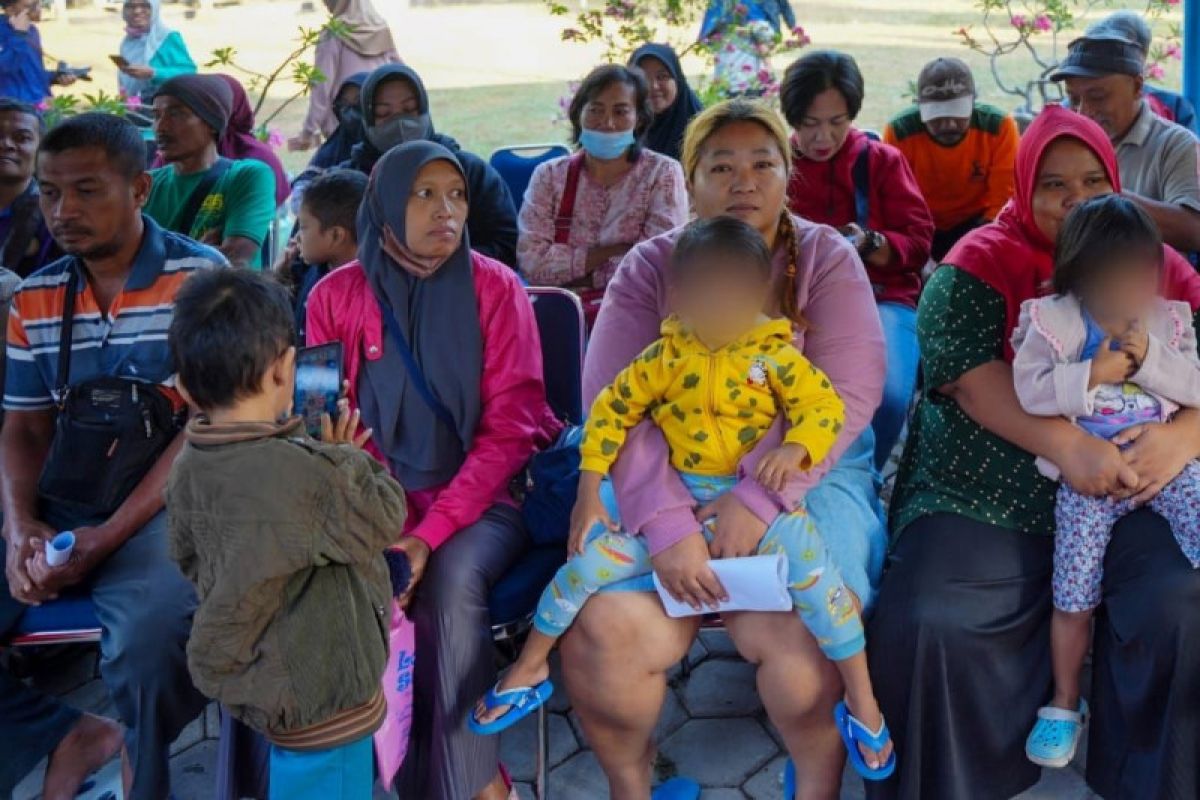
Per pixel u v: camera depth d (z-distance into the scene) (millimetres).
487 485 2629
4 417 2914
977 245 2672
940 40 11719
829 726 2430
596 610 2391
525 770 2869
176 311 2027
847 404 2506
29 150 3561
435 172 2617
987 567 2475
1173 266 2656
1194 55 4793
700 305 2285
